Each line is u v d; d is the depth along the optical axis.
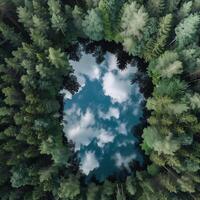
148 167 34.12
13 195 30.83
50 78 34.50
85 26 34.09
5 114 31.50
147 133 32.81
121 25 33.66
